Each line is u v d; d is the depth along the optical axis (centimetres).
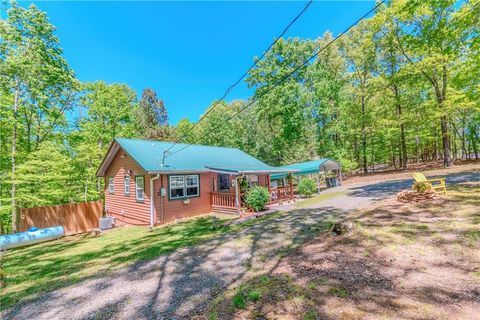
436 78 1845
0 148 1460
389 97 2461
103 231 1198
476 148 2745
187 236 859
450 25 1200
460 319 273
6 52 1349
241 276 466
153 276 511
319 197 1552
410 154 3741
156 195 1192
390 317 284
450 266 404
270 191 1446
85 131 1959
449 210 682
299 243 626
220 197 1381
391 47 2059
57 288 494
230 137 3747
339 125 2608
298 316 302
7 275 601
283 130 2681
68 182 1642
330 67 2706
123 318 359
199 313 349
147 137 3222
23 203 1463
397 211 755
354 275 401
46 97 1516
